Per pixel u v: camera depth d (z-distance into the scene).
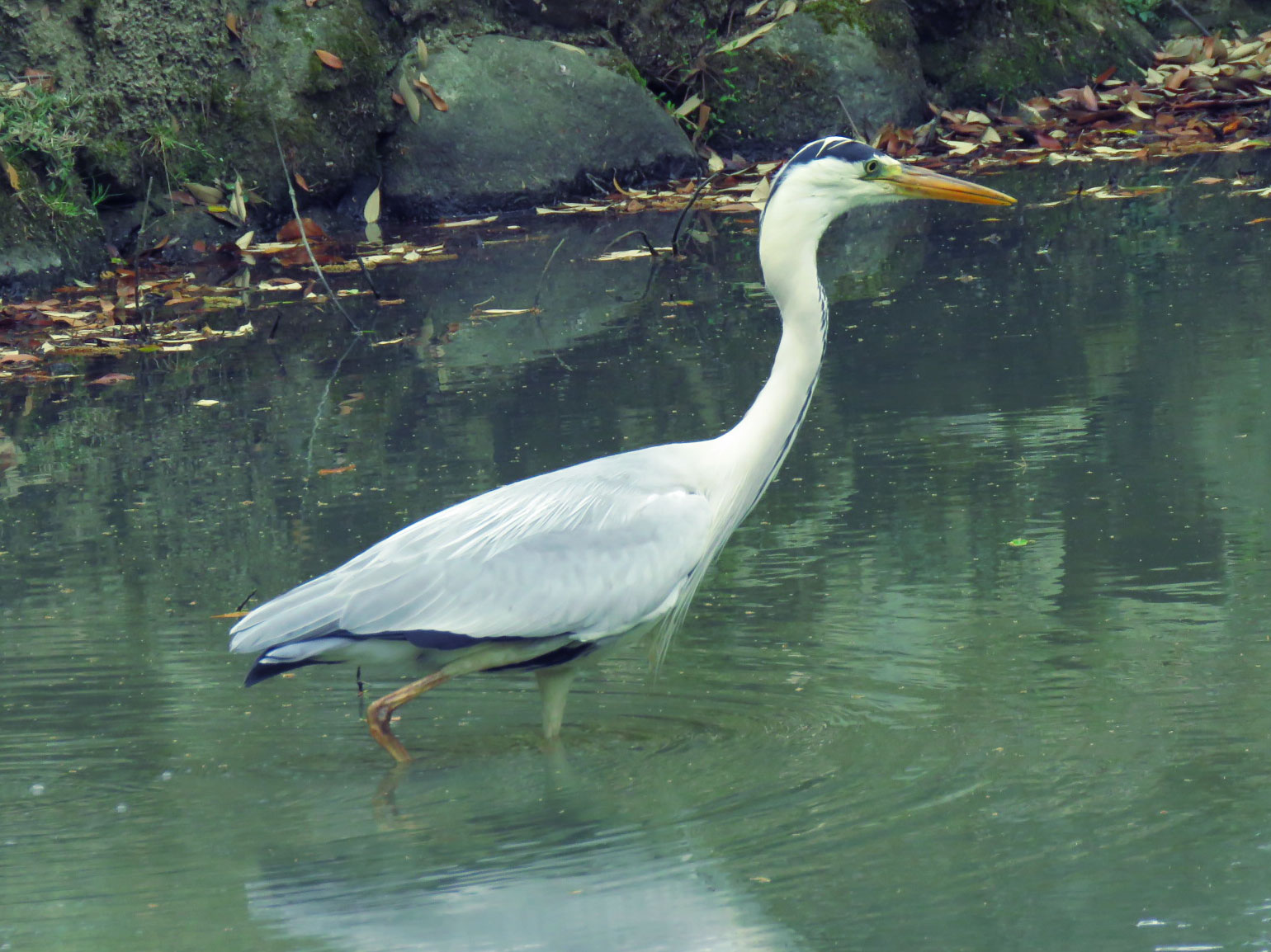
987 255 19.19
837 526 10.61
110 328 18.81
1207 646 8.15
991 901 5.84
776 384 8.73
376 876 6.43
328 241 23.52
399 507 11.66
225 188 23.62
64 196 21.91
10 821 7.20
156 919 6.14
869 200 8.79
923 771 7.03
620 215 24.23
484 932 5.87
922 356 14.76
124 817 7.20
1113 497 10.63
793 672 8.39
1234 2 31.92
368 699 8.67
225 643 9.38
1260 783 6.63
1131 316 15.34
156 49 23.38
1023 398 13.08
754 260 20.28
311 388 15.56
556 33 26.64
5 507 12.50
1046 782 6.81
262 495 12.29
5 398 16.08
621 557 8.00
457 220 24.80
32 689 8.82
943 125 27.81
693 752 7.55
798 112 27.38
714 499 8.58
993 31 29.20
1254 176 22.34
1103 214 20.86
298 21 24.03
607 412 13.74
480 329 17.50
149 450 13.84
